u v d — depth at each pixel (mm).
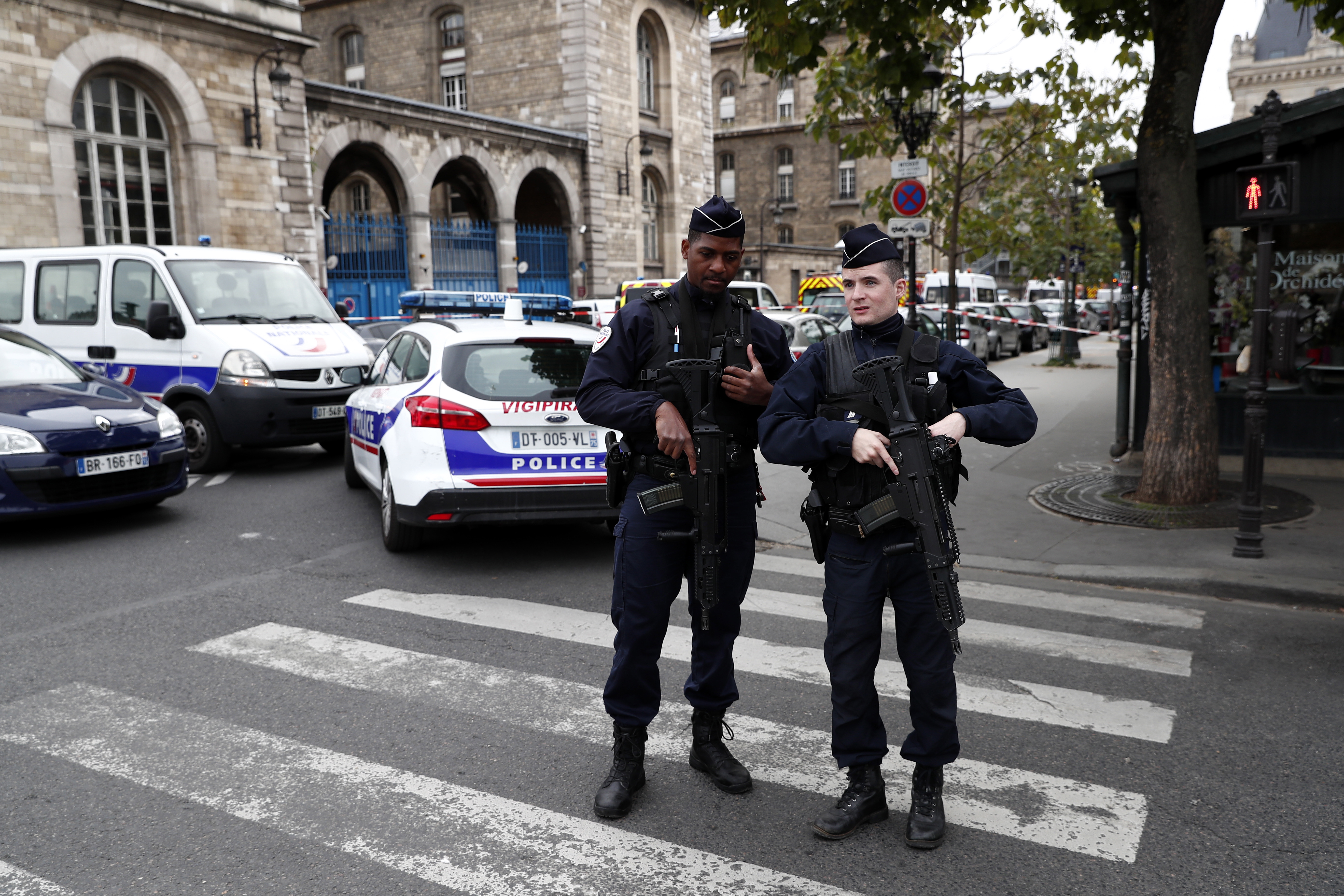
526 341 6164
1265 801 3188
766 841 2977
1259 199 5809
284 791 3301
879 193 13680
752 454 3250
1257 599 5457
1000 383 2891
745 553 3232
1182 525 6832
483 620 5141
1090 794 3252
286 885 2746
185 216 20172
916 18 7938
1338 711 3912
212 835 3020
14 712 3959
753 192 55375
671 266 37531
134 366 9938
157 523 7461
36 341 8062
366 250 25672
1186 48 6840
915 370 2844
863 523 2793
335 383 9742
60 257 10594
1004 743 3654
